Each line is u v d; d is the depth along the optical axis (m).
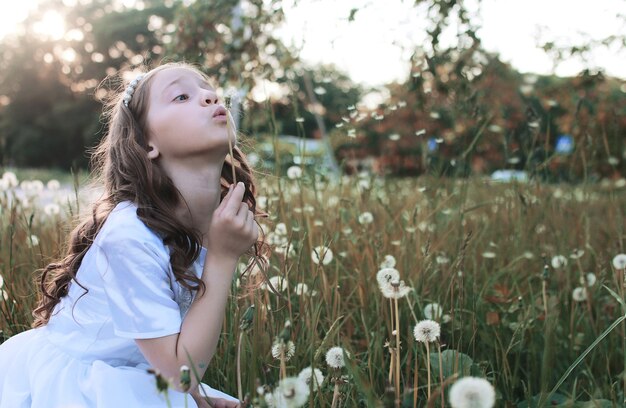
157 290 1.57
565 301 2.79
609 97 4.91
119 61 40.91
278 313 2.28
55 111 36.97
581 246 3.47
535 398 1.96
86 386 1.62
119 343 1.67
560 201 3.97
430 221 3.43
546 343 1.86
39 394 1.65
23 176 12.31
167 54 5.21
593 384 2.12
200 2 5.00
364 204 3.39
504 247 3.46
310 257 2.87
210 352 1.56
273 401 1.25
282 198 3.18
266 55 4.43
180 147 1.72
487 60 4.25
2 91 40.94
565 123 4.56
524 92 4.35
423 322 1.57
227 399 1.87
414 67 4.08
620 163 4.95
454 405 1.07
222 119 1.71
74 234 1.87
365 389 1.43
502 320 2.51
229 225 1.60
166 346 1.53
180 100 1.75
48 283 2.00
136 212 1.67
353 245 2.88
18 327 2.37
